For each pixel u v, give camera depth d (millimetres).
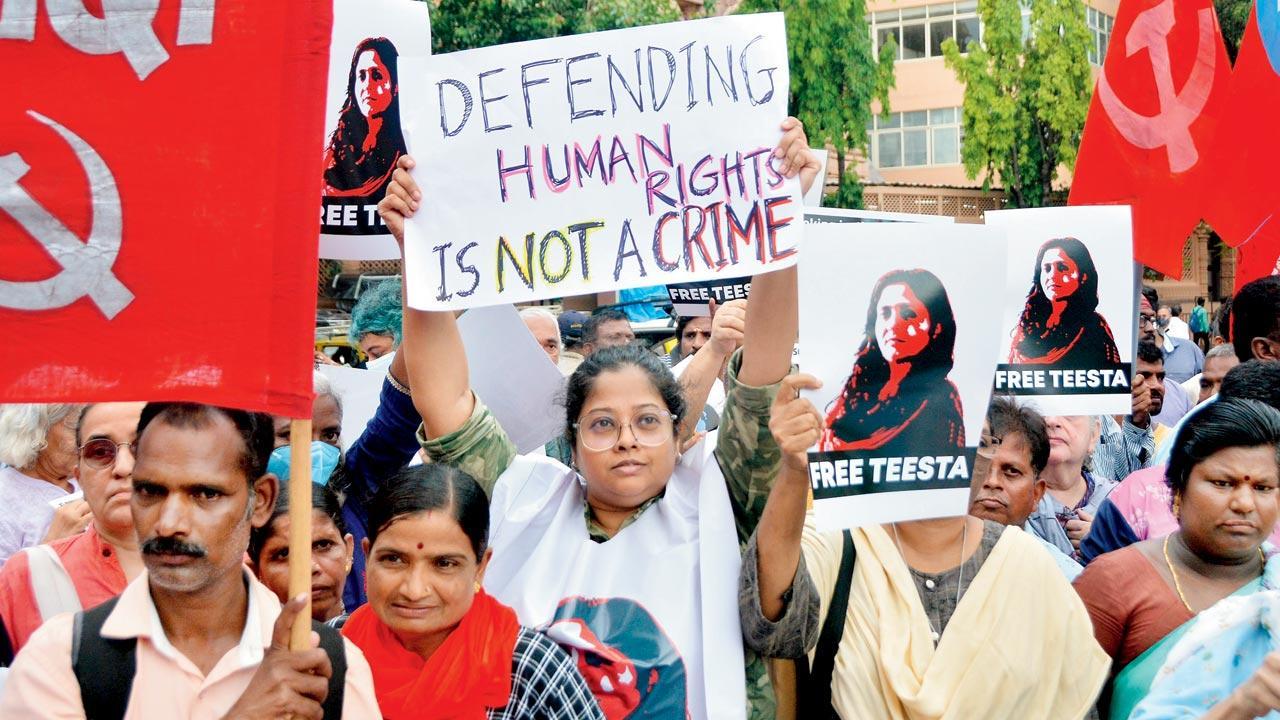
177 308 2703
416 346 3428
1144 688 3461
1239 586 3551
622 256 3318
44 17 2717
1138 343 6969
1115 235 4758
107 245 2709
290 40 2740
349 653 2643
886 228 3271
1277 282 5547
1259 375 4512
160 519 2432
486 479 3449
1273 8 5688
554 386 4078
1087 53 31156
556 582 3262
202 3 2738
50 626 2484
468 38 19438
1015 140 31641
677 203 3316
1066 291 4762
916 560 3352
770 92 3303
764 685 3223
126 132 2721
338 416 4465
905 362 3268
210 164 2723
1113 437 6770
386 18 4676
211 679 2473
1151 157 5891
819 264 3252
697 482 3408
